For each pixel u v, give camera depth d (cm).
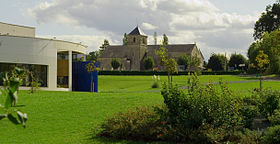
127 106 1966
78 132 1427
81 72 4591
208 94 1218
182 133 1167
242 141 1111
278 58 5950
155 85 4616
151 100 2208
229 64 10812
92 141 1227
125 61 12088
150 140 1211
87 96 2442
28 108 1894
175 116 1216
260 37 8412
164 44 3005
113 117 1391
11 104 293
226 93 1228
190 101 1202
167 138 1181
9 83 299
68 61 4209
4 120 1587
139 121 1267
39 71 3722
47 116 1717
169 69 2928
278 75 5997
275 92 1605
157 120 1259
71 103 2050
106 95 2553
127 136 1255
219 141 1142
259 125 1489
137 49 12069
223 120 1171
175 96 1209
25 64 3584
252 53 7138
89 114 1766
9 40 3462
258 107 1590
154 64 11438
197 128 1177
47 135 1384
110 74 8544
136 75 8500
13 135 1384
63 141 1260
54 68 3866
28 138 1332
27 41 3600
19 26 4478
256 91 2055
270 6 8450
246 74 7331
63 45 4016
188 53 11644
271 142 1083
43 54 3734
